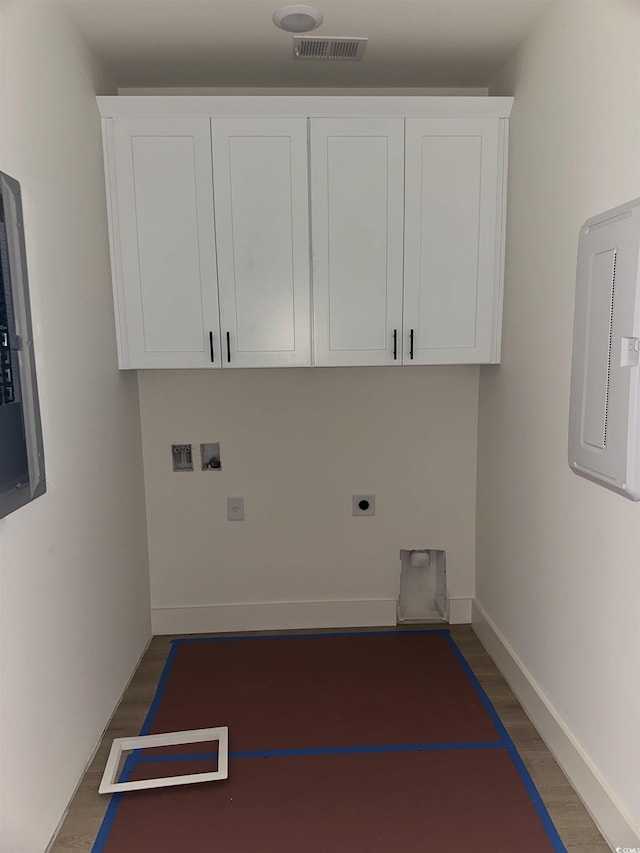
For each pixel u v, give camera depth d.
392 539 2.95
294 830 1.73
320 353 2.47
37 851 1.60
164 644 2.83
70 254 1.94
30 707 1.58
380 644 2.79
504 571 2.53
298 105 2.31
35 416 1.59
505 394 2.49
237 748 2.07
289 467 2.88
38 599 1.64
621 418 1.55
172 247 2.38
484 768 1.96
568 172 1.88
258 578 2.94
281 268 2.41
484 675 2.52
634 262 1.49
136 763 2.01
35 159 1.68
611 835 1.64
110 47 2.22
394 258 2.43
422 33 2.16
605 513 1.68
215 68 2.43
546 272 2.06
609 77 1.62
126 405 2.58
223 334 2.44
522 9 2.01
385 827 1.73
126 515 2.54
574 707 1.89
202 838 1.71
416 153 2.37
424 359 2.50
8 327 1.44
